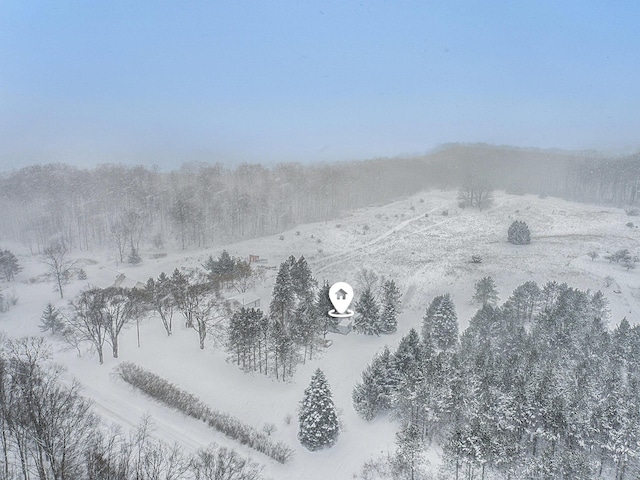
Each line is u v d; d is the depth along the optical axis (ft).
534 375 149.59
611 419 130.21
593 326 190.39
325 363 201.05
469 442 127.75
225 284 270.26
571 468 119.24
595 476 125.70
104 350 205.26
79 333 215.10
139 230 431.84
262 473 132.57
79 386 165.58
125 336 219.82
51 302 285.64
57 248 381.40
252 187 547.49
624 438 125.08
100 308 198.39
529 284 234.17
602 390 145.59
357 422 162.09
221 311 229.25
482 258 336.90
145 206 467.11
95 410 151.23
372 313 231.30
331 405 147.95
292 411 167.84
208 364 195.62
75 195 477.77
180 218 412.16
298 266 264.11
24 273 347.36
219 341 211.82
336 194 532.73
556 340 183.42
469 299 273.13
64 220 460.96
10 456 99.71
